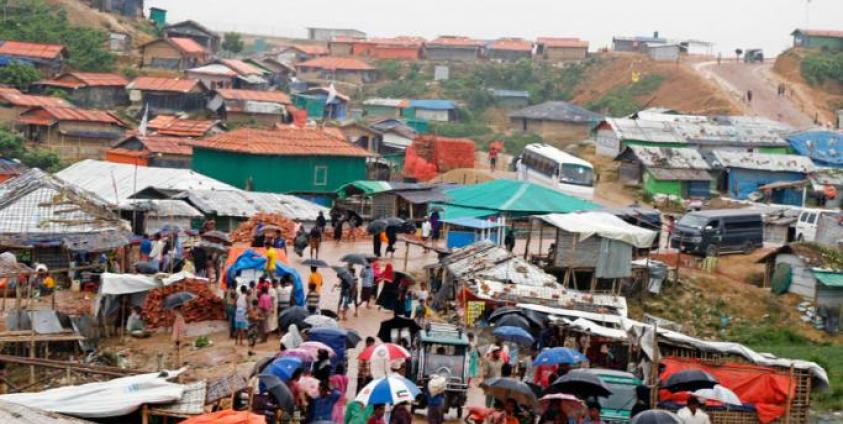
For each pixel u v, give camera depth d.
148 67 180.88
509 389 35.44
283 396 34.81
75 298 59.44
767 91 193.62
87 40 176.25
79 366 42.72
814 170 118.50
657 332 48.53
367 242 80.44
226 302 54.44
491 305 58.84
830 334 74.94
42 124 137.12
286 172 104.81
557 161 108.75
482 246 66.06
